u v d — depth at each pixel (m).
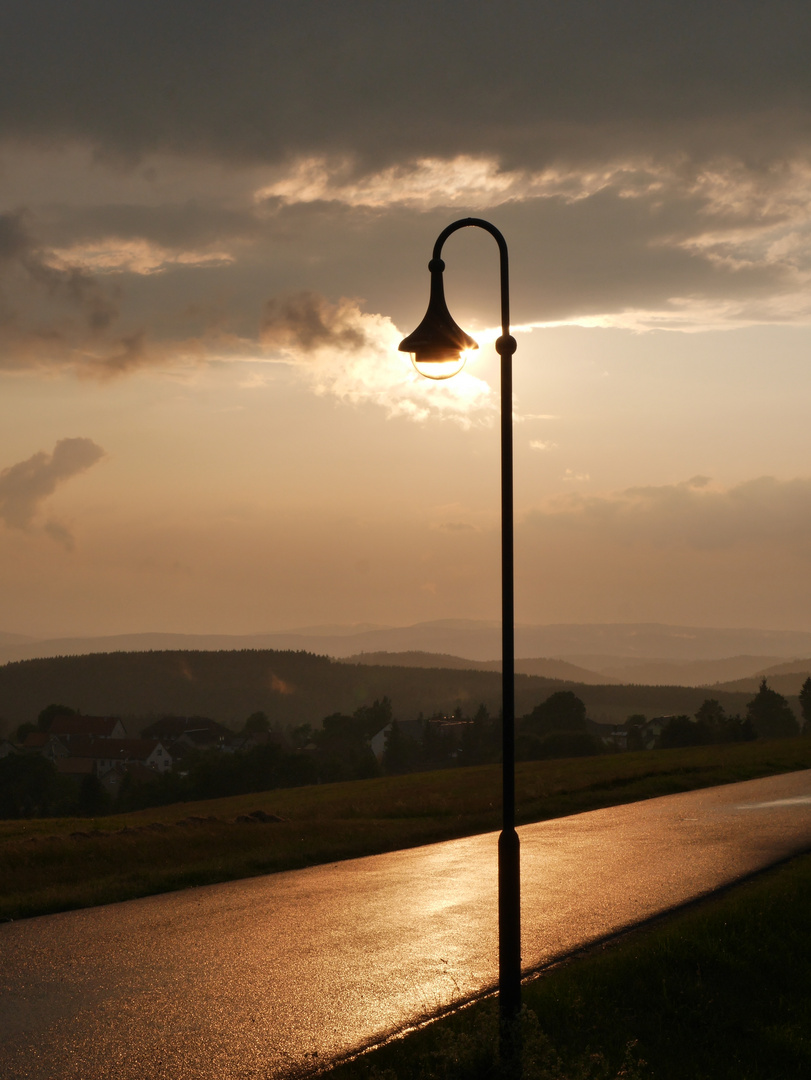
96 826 30.39
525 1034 5.66
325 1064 6.08
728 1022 6.93
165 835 18.05
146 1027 6.79
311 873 13.83
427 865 14.39
